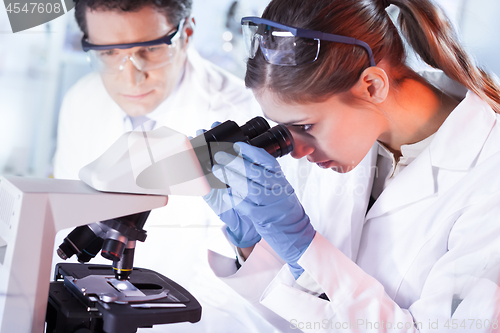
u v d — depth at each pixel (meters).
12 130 1.15
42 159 1.18
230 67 1.07
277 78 0.82
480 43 0.97
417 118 0.94
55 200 0.56
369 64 0.84
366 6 0.83
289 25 0.80
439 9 0.90
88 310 0.59
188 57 1.03
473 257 0.82
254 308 0.97
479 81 0.94
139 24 0.90
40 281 0.57
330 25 0.79
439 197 0.91
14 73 1.10
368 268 0.95
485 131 0.91
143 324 0.60
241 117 1.08
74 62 1.10
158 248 1.14
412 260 0.89
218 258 1.05
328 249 0.83
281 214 0.80
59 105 1.15
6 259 0.55
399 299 0.88
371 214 0.97
